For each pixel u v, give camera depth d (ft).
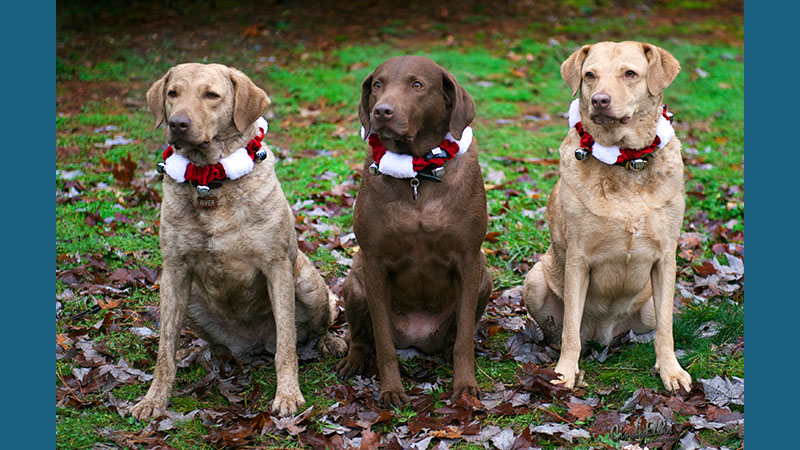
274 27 50.39
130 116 34.40
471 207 15.24
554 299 17.33
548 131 33.88
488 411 14.37
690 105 37.68
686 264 21.17
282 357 14.97
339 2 56.34
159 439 13.57
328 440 13.61
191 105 14.23
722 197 25.67
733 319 17.29
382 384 15.16
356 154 29.99
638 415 14.11
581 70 15.46
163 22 50.72
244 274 15.31
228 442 13.43
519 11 55.93
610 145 15.06
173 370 14.93
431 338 16.92
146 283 20.10
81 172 27.27
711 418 13.91
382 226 15.21
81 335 17.34
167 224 15.03
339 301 19.74
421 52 45.39
